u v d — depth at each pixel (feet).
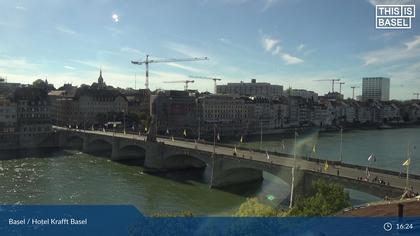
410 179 295.89
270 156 415.23
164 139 601.21
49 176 445.37
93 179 436.35
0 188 379.76
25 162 546.67
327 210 178.19
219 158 408.26
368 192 276.00
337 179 294.66
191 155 453.58
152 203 339.77
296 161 371.97
